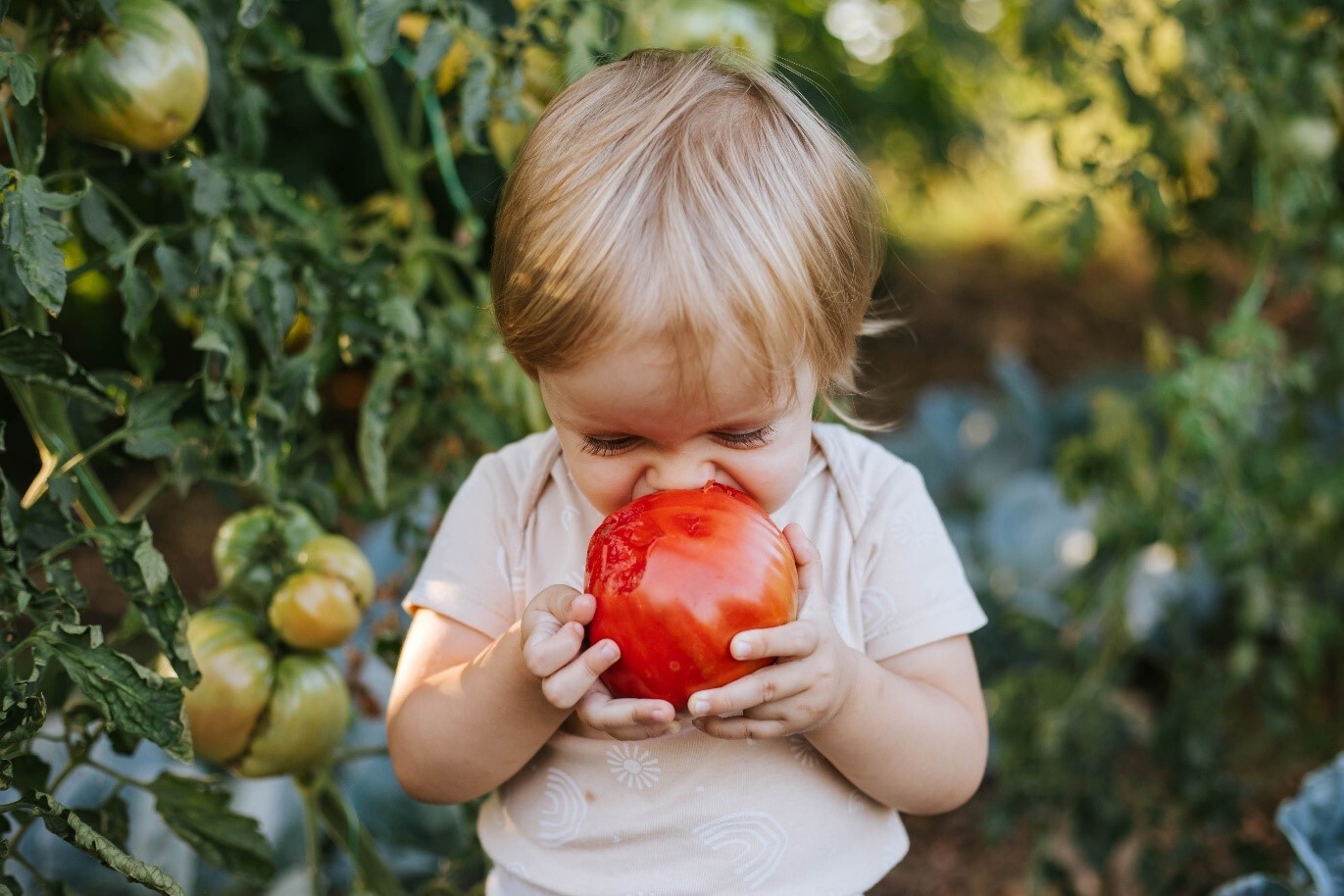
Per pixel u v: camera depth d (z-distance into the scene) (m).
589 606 1.01
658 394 0.99
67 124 1.30
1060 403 3.78
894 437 3.83
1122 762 2.90
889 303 5.21
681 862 1.18
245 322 1.99
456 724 1.17
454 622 1.25
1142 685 3.21
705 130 1.08
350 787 2.12
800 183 1.08
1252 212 2.41
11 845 1.26
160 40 1.27
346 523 3.19
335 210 1.78
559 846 1.21
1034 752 2.44
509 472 1.32
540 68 1.66
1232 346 2.35
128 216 1.33
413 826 2.12
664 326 0.97
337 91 2.16
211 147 1.63
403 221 2.17
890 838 1.25
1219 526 2.37
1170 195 2.43
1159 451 3.05
